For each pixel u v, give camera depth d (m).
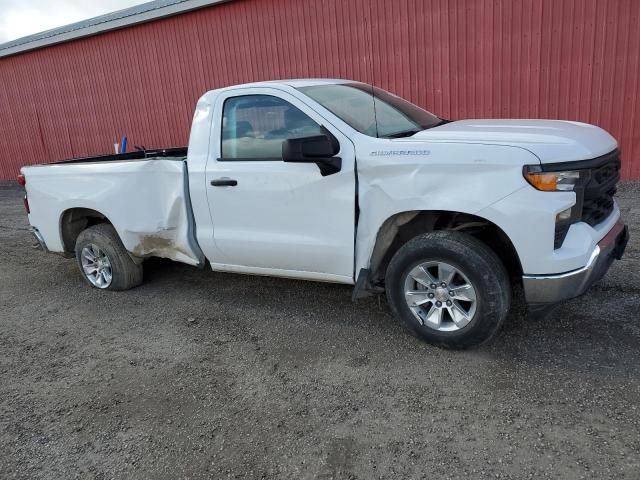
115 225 4.95
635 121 7.86
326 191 3.70
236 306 4.67
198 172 4.32
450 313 3.45
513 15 8.30
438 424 2.80
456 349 3.49
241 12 10.88
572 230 3.08
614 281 4.38
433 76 9.19
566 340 3.53
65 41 13.68
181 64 12.10
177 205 4.51
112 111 13.72
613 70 7.83
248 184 4.04
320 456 2.64
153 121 13.09
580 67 8.05
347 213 3.66
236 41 11.13
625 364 3.18
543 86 8.38
